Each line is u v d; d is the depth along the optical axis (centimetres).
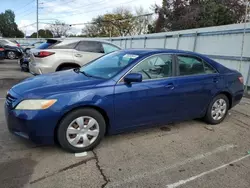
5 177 258
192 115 418
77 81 330
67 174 269
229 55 815
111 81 329
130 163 298
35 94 292
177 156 321
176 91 377
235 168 297
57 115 292
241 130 428
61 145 308
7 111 304
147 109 355
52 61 654
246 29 743
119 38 1758
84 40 715
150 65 362
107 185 253
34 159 297
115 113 330
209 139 382
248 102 633
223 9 2333
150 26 3988
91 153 319
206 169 292
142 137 378
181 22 2586
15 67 1195
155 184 258
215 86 429
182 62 397
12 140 346
